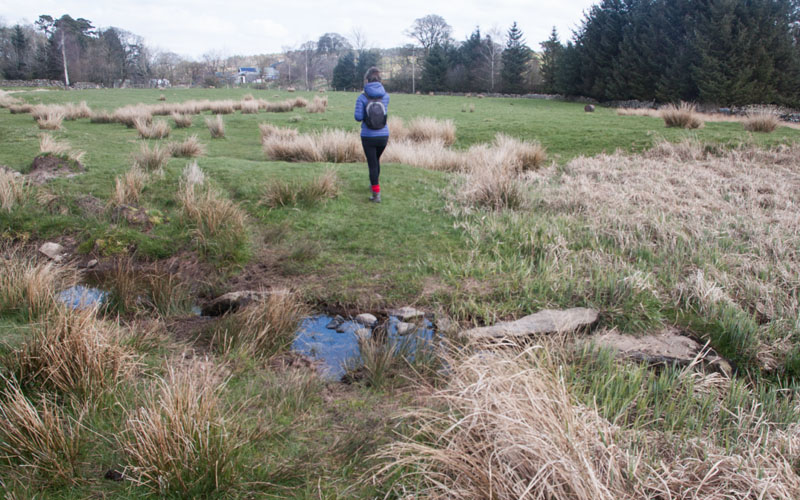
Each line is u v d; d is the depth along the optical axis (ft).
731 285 16.49
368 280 17.65
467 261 18.74
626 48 144.77
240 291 17.03
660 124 53.16
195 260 19.63
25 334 12.96
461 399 8.68
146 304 16.44
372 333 14.55
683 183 28.37
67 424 9.53
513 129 50.90
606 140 42.57
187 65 384.06
